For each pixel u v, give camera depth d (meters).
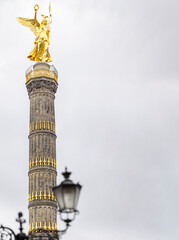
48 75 71.00
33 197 63.00
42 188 63.34
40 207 62.06
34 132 67.38
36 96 70.12
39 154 65.62
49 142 67.00
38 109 69.00
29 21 74.19
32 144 66.88
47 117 68.69
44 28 74.19
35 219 61.44
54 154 67.00
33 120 68.50
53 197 63.50
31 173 64.81
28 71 71.94
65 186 13.70
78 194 13.91
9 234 16.92
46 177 64.25
